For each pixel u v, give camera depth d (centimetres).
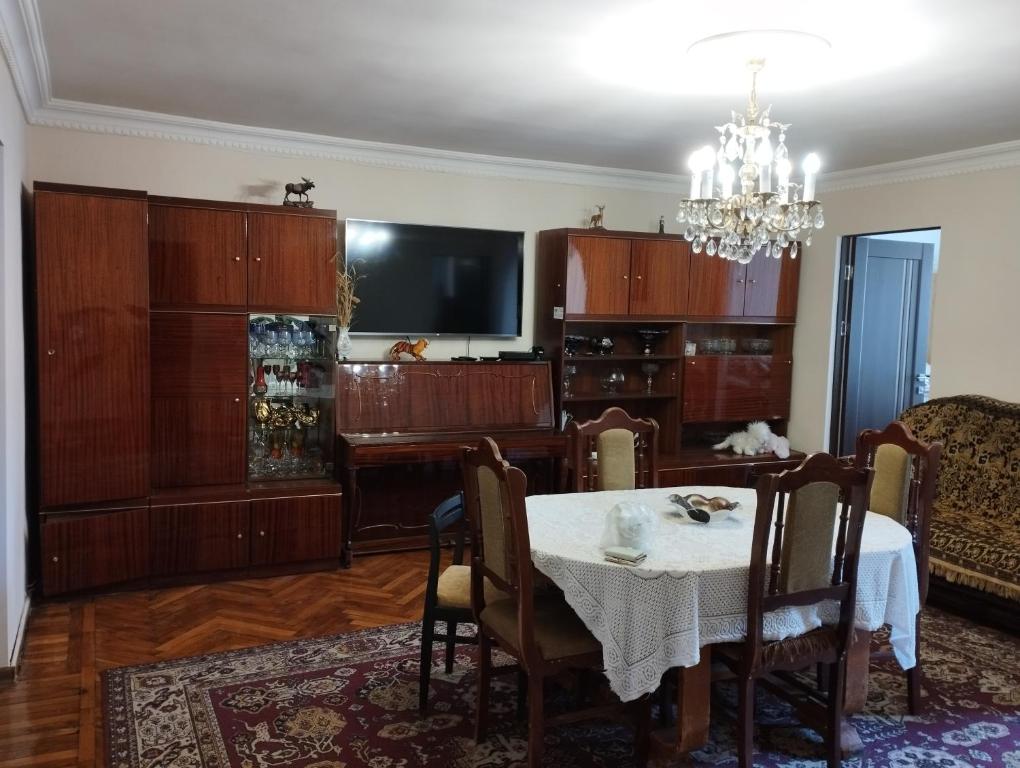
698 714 238
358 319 478
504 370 501
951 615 382
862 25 267
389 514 468
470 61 318
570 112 391
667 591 225
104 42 306
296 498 418
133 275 377
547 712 281
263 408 438
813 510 229
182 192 436
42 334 360
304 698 287
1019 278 436
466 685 301
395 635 346
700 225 303
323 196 471
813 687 300
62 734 259
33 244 382
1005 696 299
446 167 501
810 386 566
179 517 396
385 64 325
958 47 286
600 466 353
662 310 529
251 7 268
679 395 542
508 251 516
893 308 566
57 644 329
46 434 364
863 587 251
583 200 548
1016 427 416
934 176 478
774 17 262
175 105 397
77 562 373
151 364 401
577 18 269
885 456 310
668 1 253
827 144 445
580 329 546
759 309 560
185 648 328
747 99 358
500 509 237
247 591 397
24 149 382
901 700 296
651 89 348
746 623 232
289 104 390
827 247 551
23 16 275
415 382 476
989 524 405
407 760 249
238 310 415
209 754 250
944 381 479
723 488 344
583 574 232
